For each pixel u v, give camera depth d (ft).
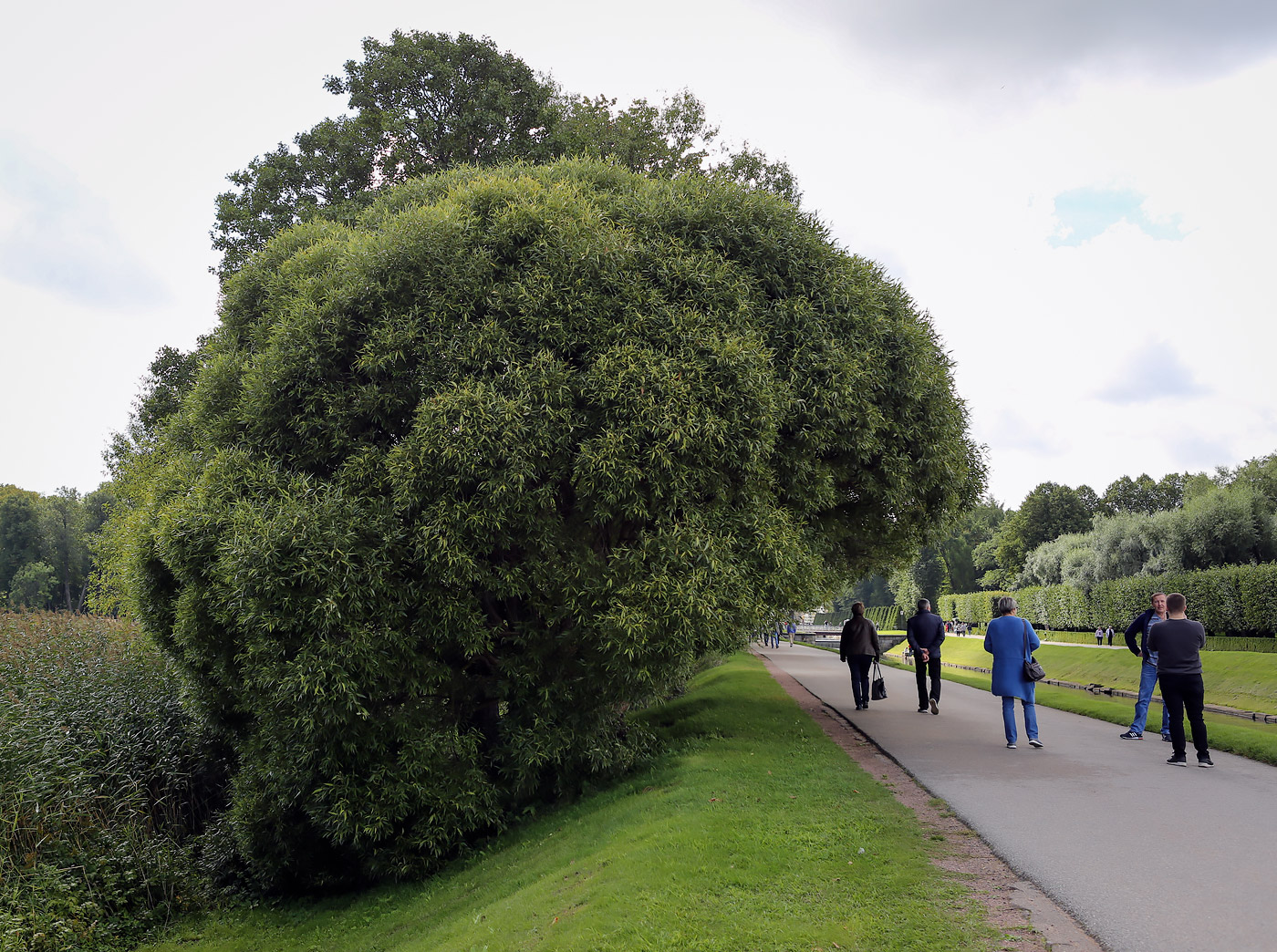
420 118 74.13
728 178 42.14
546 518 33.01
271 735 31.60
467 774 33.30
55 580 240.32
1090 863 19.54
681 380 31.71
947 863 20.01
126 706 41.98
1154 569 160.66
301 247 43.47
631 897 19.35
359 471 32.73
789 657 117.19
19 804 31.50
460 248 34.60
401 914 29.45
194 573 32.27
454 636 32.32
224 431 37.45
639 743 38.40
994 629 36.55
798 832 22.90
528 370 31.89
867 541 48.96
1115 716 44.96
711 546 30.86
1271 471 198.18
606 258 34.24
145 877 33.94
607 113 82.33
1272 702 66.39
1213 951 14.55
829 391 36.40
